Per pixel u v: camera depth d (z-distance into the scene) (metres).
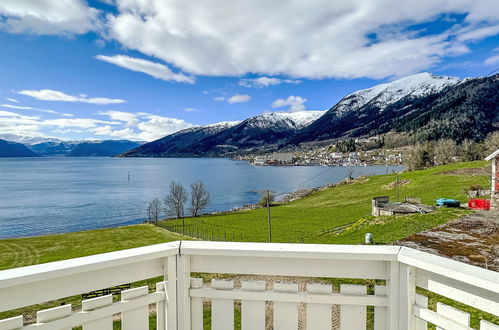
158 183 96.44
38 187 87.00
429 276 1.41
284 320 1.64
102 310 1.47
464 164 52.78
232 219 44.34
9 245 29.53
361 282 7.54
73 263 1.36
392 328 1.49
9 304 1.26
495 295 1.17
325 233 27.45
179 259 1.63
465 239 13.48
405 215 22.08
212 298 1.68
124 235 33.69
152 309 7.34
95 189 82.75
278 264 1.61
